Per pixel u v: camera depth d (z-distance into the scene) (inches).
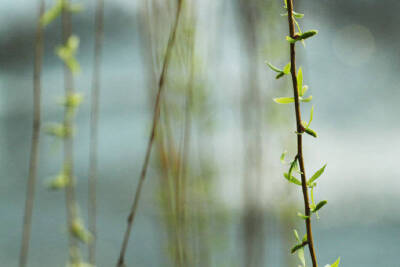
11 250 136.5
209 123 65.7
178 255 51.9
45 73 308.5
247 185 68.2
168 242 57.2
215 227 65.8
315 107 270.1
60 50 43.8
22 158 219.1
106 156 213.5
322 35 328.2
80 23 302.5
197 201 61.3
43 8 43.4
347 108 268.1
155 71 51.3
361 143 219.8
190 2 52.6
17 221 160.7
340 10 334.0
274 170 70.1
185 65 52.3
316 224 155.9
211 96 66.6
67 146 44.8
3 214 165.6
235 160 83.8
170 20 51.4
